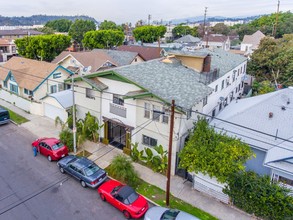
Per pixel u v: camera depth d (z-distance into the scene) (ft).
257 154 60.08
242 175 50.21
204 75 80.23
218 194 53.36
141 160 66.54
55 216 48.32
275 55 140.97
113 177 60.54
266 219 48.16
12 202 51.55
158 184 58.59
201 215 49.24
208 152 51.88
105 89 71.00
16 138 78.64
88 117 73.56
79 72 124.98
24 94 108.17
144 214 48.34
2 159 66.95
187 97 63.46
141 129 66.49
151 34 280.51
